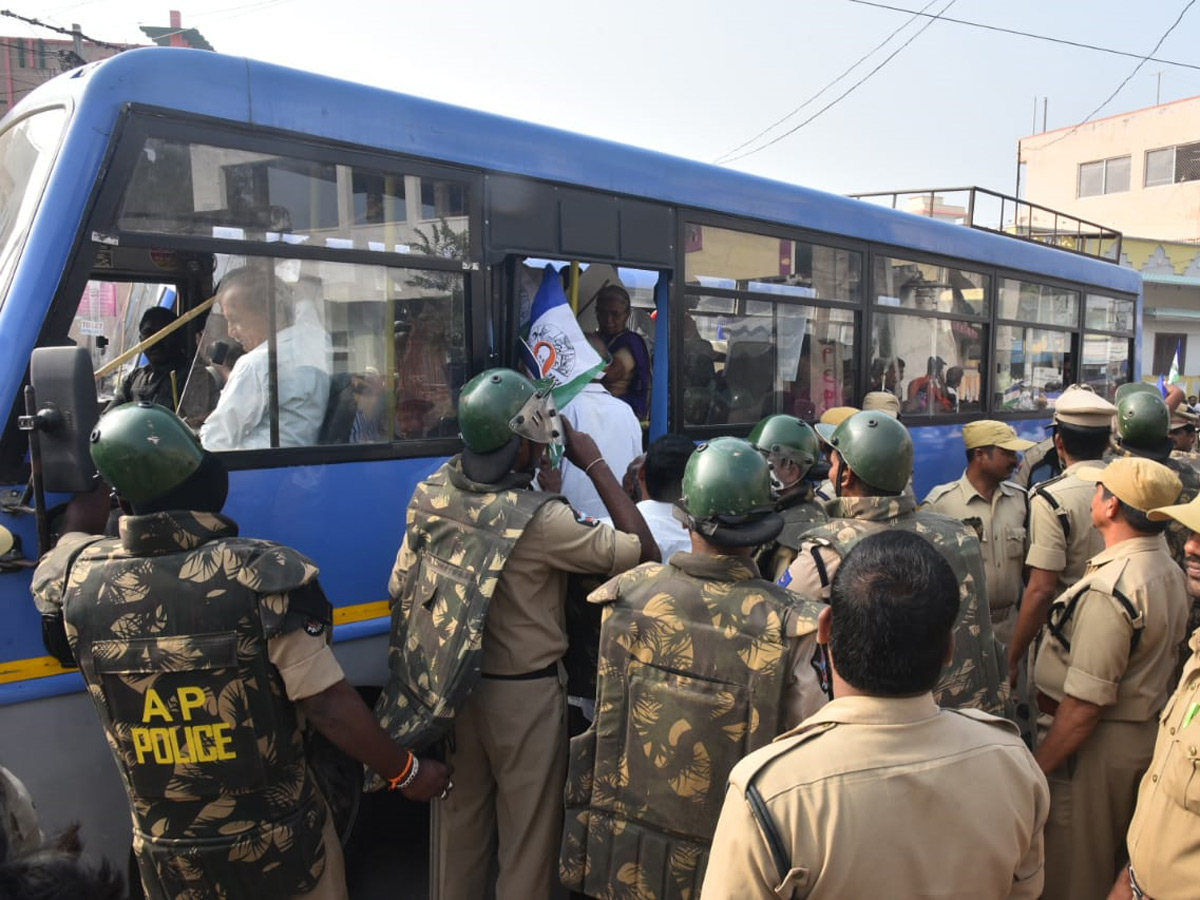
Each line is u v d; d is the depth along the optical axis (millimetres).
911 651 1387
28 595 2475
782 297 4887
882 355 5664
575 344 3633
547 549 2498
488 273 3533
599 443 3730
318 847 2088
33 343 2492
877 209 5547
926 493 6133
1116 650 2561
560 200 3754
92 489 2182
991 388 6758
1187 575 2748
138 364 3574
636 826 2070
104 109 2598
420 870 3436
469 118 3447
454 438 3453
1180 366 21453
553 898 3211
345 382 3166
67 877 983
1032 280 7191
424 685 2391
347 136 3090
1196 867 1953
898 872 1319
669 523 3154
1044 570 3385
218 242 2803
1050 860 2773
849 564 1482
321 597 2045
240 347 2965
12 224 2729
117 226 2607
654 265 4145
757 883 1350
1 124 3107
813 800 1343
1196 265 21422
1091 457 3912
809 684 1916
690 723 1984
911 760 1369
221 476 2062
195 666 1891
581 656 2834
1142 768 2641
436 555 2527
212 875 1963
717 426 4516
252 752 1933
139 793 1970
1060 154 26875
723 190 4504
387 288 3258
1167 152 24500
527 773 2568
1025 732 3422
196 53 2771
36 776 2504
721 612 2004
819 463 3111
